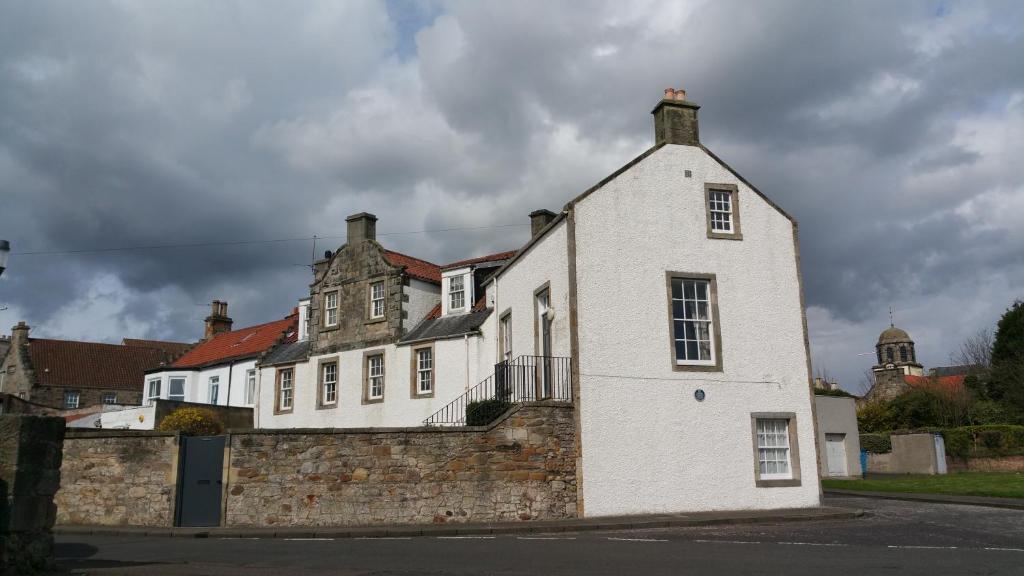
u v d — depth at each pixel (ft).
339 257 98.07
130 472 56.59
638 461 57.57
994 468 115.75
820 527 50.31
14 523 27.12
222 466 54.44
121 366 175.32
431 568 32.94
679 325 61.82
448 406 79.25
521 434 55.52
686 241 62.95
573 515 55.31
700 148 65.57
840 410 104.99
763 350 62.75
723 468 59.47
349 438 54.44
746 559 35.04
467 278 87.97
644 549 39.14
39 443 28.40
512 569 32.37
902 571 31.22
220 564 34.63
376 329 91.04
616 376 58.49
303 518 53.31
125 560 36.70
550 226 64.18
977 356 183.62
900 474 115.03
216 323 142.00
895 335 285.43
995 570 31.45
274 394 100.12
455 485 54.24
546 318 64.69
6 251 38.70
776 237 65.57
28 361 162.71
